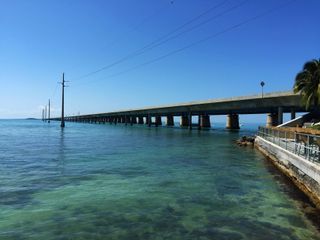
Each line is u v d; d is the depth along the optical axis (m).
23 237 12.29
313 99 58.16
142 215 14.93
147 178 23.62
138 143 55.38
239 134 86.94
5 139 64.62
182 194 18.89
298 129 30.72
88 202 17.05
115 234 12.63
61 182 22.09
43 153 39.38
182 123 142.50
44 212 15.30
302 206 16.52
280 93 70.25
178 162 32.00
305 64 59.00
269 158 33.75
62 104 113.25
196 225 13.70
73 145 50.94
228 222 14.09
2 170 26.81
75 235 12.51
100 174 25.09
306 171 18.39
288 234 12.77
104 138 68.12
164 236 12.48
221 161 32.88
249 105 82.00
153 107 131.00
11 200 17.44
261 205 16.72
